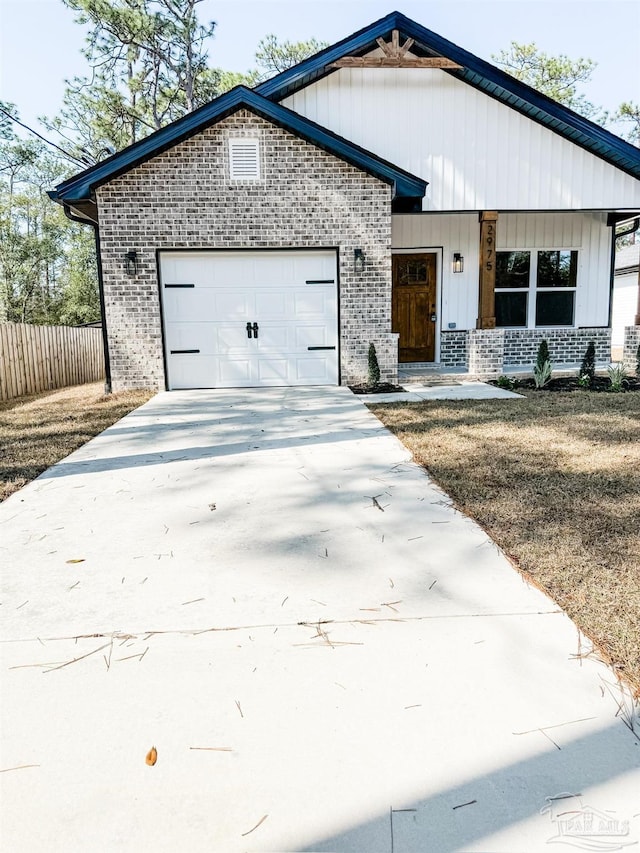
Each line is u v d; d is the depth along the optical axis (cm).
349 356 962
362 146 992
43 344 1263
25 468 507
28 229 3275
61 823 156
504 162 1006
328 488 436
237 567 306
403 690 206
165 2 2150
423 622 248
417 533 346
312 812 159
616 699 199
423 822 155
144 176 891
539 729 186
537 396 838
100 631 246
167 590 282
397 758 176
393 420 675
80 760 177
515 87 959
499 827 153
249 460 520
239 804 161
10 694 207
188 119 868
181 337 945
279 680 213
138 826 155
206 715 195
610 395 841
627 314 2269
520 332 1153
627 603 256
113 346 927
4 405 933
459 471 466
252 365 961
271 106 874
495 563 303
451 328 1132
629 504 380
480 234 1018
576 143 1011
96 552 328
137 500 418
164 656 229
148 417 734
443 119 995
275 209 912
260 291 947
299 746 181
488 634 238
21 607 267
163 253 921
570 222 1140
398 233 1110
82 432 658
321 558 314
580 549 313
